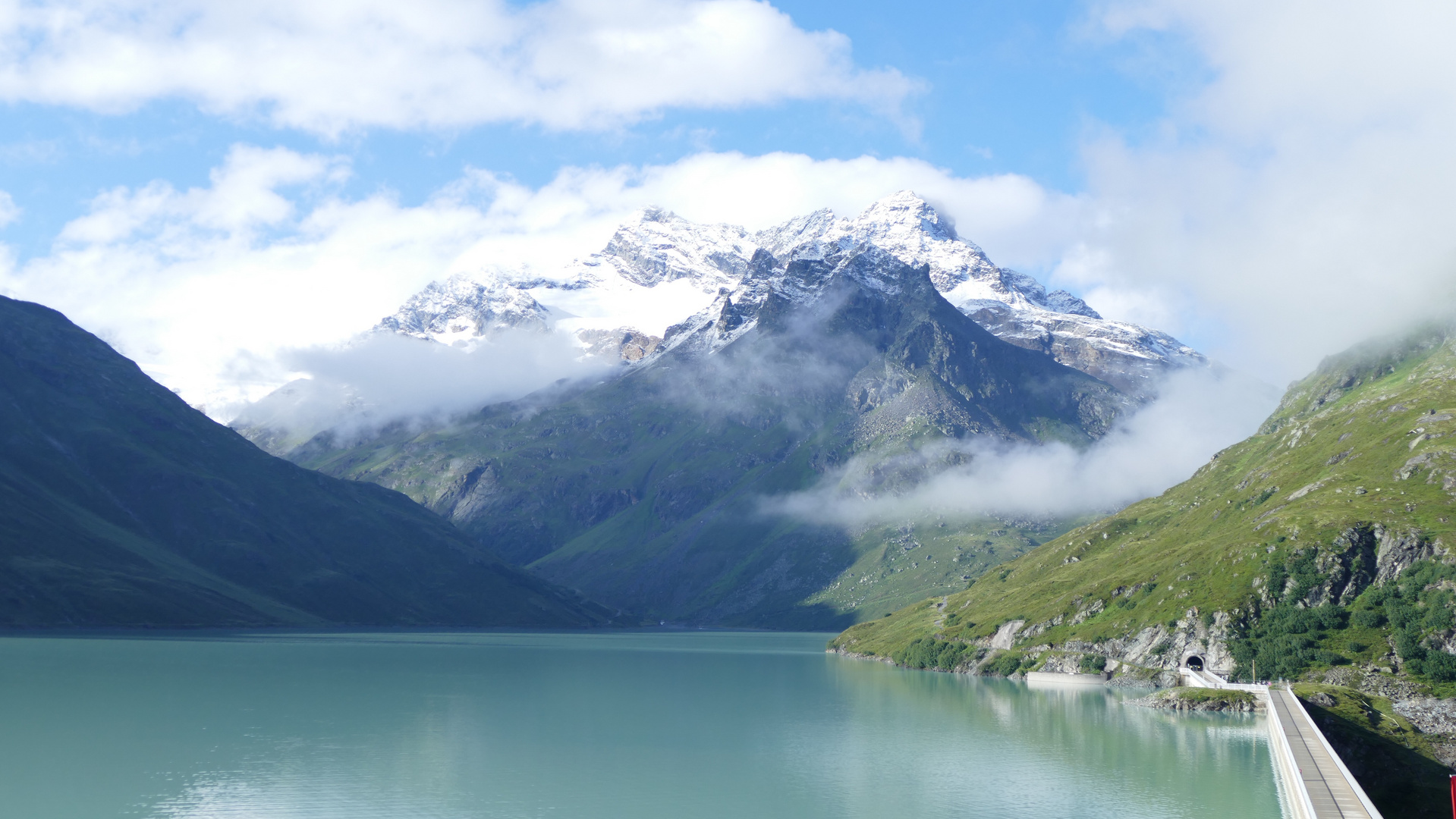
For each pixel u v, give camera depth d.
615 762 187.25
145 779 168.50
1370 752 185.00
